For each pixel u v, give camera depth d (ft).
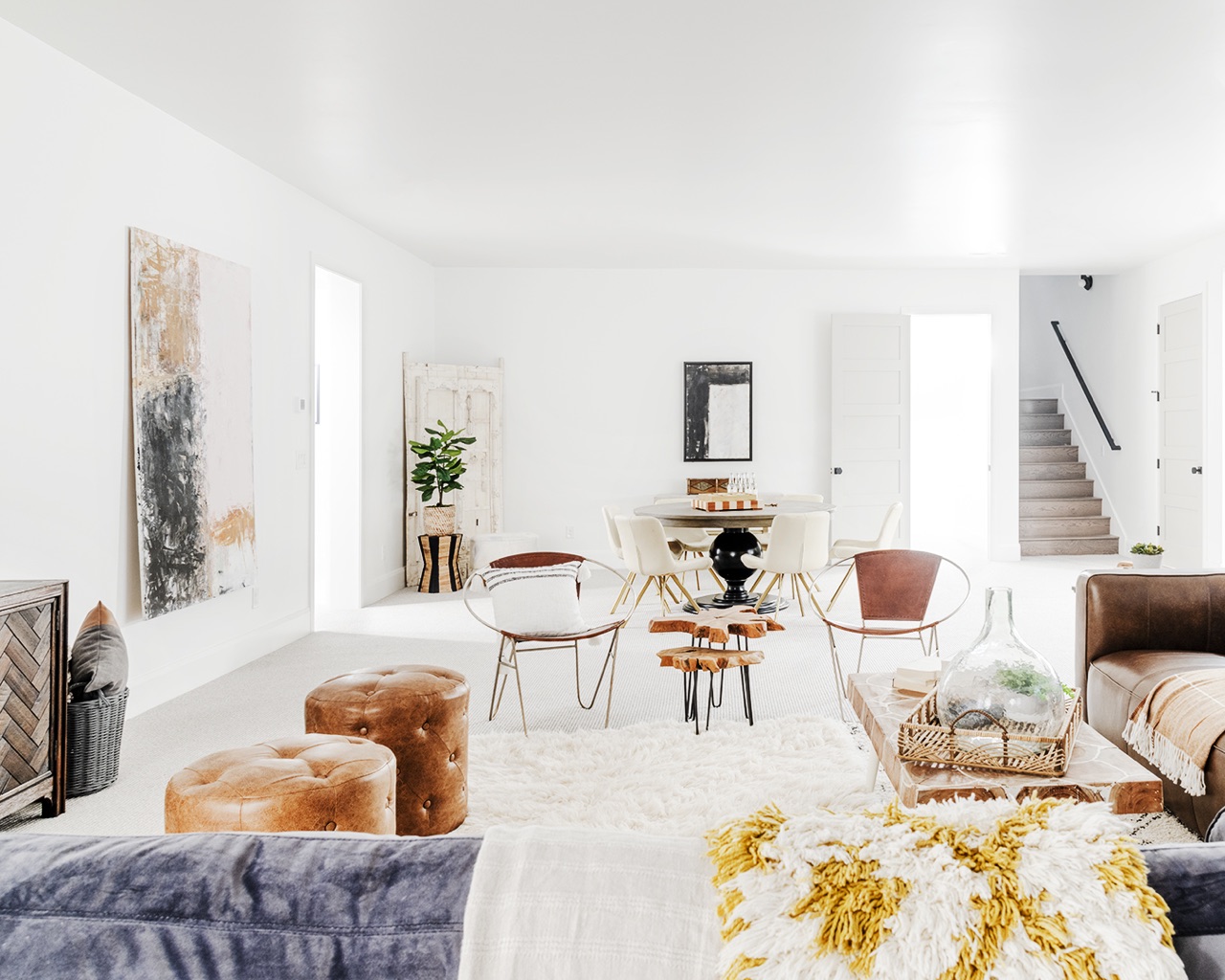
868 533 27.35
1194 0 10.36
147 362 13.12
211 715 13.05
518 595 12.76
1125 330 29.04
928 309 27.73
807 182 18.10
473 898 2.48
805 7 10.52
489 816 9.23
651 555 19.47
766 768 10.43
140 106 13.21
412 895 2.50
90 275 12.07
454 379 25.90
